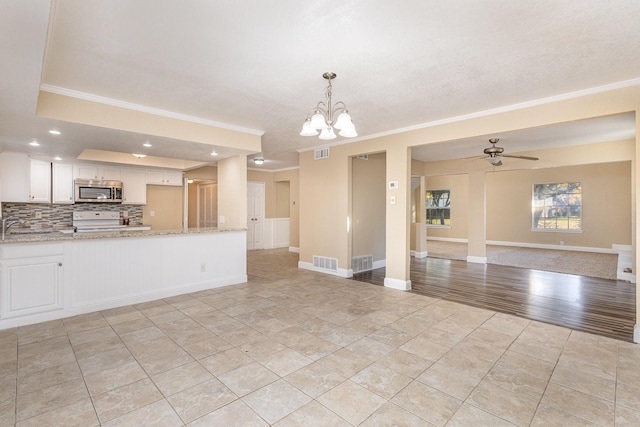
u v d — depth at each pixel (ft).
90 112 10.84
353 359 8.44
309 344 9.32
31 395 6.75
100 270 12.26
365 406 6.47
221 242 15.92
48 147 14.84
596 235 29.09
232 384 7.23
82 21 6.49
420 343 9.44
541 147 19.65
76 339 9.57
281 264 22.25
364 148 17.11
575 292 15.25
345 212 18.29
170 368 7.91
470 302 13.53
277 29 6.87
